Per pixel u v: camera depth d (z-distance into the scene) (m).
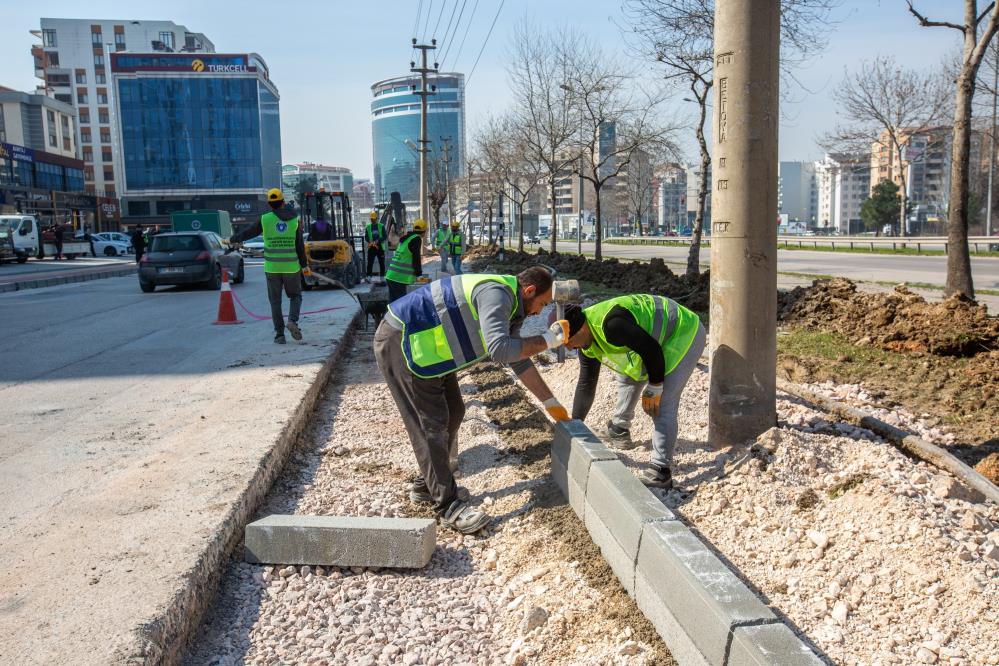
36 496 4.20
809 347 7.80
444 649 3.17
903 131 37.53
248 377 7.48
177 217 42.62
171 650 2.90
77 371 8.11
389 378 4.26
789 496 4.00
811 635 2.97
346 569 3.80
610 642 3.04
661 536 3.08
